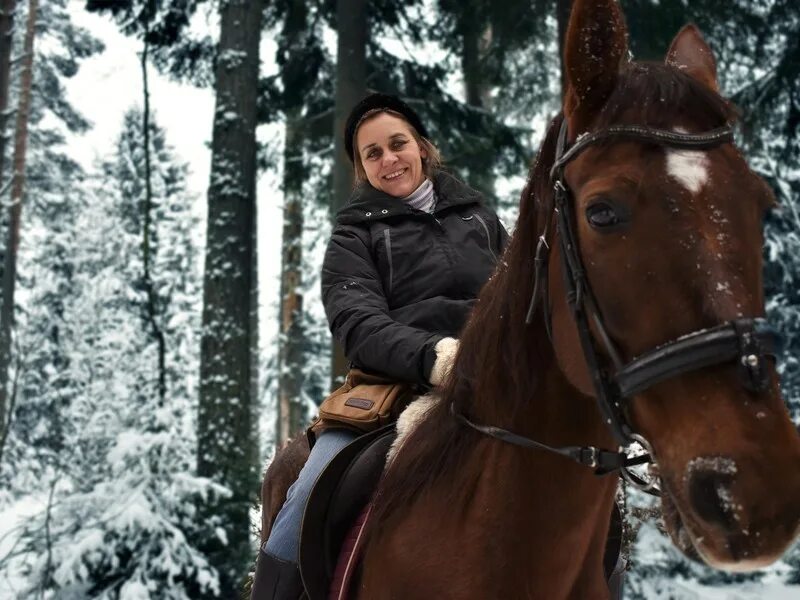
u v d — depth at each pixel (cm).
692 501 135
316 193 1506
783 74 959
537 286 177
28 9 1599
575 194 161
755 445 132
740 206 146
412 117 273
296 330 1923
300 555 212
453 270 246
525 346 182
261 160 1382
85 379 2391
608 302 151
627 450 189
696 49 195
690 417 139
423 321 240
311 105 1350
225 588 798
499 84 1361
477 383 193
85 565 749
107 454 814
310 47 1252
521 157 1276
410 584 192
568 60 168
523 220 185
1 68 1334
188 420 940
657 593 885
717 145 153
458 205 257
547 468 183
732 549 131
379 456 220
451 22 1260
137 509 771
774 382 136
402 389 233
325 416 238
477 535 186
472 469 192
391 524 201
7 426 912
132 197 3019
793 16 979
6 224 1736
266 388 3256
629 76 163
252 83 1023
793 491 129
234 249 970
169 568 756
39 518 815
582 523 185
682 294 141
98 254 2681
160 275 2714
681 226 143
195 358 2612
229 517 836
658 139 151
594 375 156
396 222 253
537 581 184
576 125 167
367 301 237
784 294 1255
